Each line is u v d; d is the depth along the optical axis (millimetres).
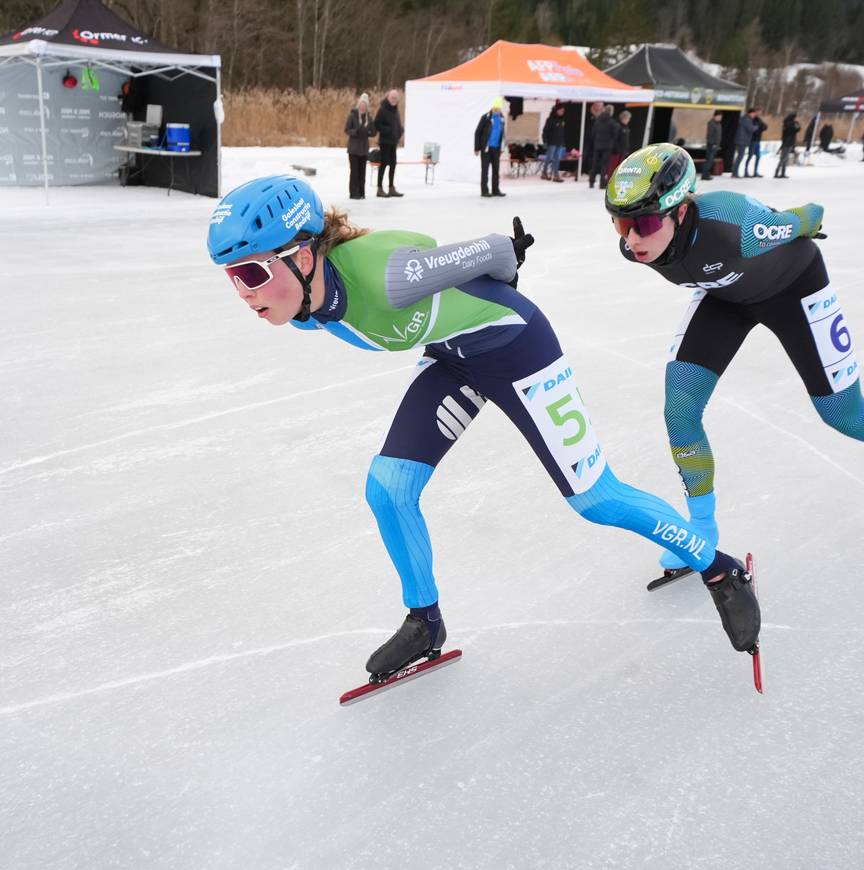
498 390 1790
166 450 3188
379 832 1530
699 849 1494
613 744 1766
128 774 1664
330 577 2395
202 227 8578
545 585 2385
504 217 9555
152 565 2434
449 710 1873
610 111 12969
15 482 2900
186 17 28734
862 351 4684
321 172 14047
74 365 4121
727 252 1957
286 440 3309
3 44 9906
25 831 1522
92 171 11828
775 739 1780
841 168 20641
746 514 2811
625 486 1912
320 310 1569
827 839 1516
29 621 2158
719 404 3812
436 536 2639
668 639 2143
